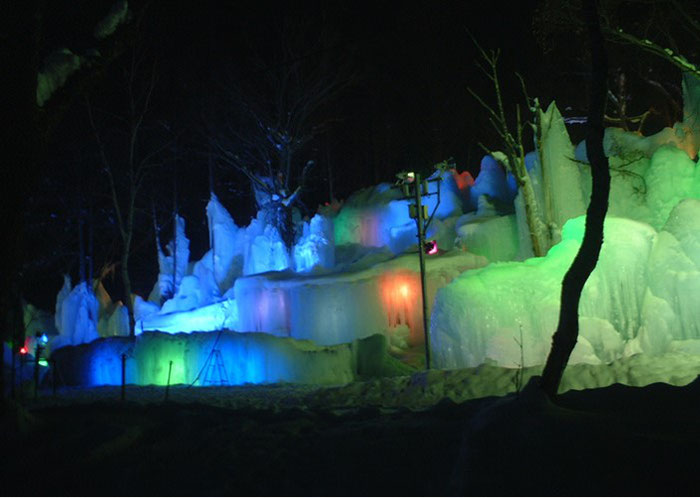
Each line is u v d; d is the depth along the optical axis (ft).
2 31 26.78
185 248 114.32
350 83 108.78
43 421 26.02
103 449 21.88
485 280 56.59
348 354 61.00
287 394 46.88
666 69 84.02
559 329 24.64
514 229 73.72
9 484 19.72
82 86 29.86
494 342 54.13
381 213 88.84
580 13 55.16
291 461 20.30
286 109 106.42
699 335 47.57
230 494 17.92
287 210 99.50
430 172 102.27
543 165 68.44
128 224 89.71
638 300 52.90
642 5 64.23
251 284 81.56
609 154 65.41
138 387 60.49
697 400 24.30
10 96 26.91
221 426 26.00
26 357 71.97
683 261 49.21
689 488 15.90
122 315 110.22
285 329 78.38
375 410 28.55
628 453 17.31
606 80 24.75
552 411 20.08
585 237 24.52
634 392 25.86
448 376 41.73
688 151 64.34
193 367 64.69
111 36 30.63
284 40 104.99
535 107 70.18
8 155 26.89
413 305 71.26
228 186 128.88
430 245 55.98
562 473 16.74
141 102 105.29
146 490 18.66
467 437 18.66
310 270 82.48
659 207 59.26
